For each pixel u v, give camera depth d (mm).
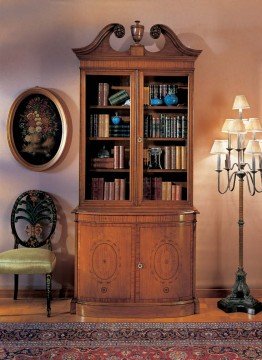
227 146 4176
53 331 3393
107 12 4172
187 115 3822
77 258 3750
